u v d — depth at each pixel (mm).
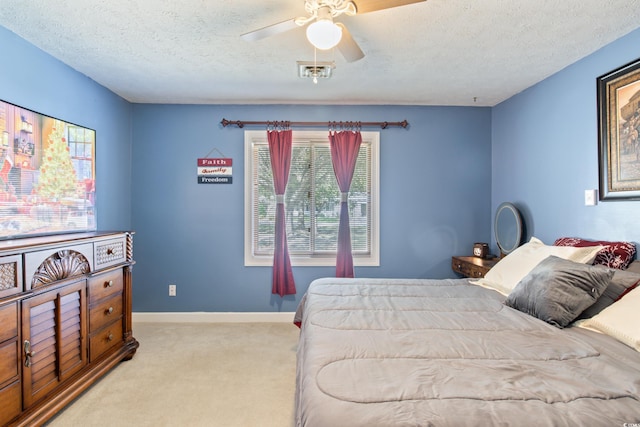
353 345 1349
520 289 1861
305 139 3562
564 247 2162
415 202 3570
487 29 2039
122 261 2539
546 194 2803
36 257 1729
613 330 1445
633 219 2035
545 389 1021
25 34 2104
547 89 2789
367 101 3451
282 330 3266
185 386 2201
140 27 2029
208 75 2770
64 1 1760
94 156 2855
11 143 2066
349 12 1622
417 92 3178
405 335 1458
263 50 2336
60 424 1804
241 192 3527
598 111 2268
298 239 3584
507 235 3184
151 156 3496
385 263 3564
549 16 1894
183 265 3527
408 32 2076
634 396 982
